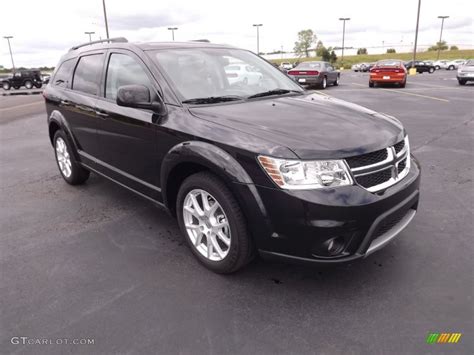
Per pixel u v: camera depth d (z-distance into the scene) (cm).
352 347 231
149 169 346
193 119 301
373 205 253
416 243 345
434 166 565
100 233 380
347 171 253
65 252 345
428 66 4269
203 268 315
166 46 377
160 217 414
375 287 286
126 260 330
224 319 257
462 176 518
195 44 400
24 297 283
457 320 251
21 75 3209
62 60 519
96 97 411
